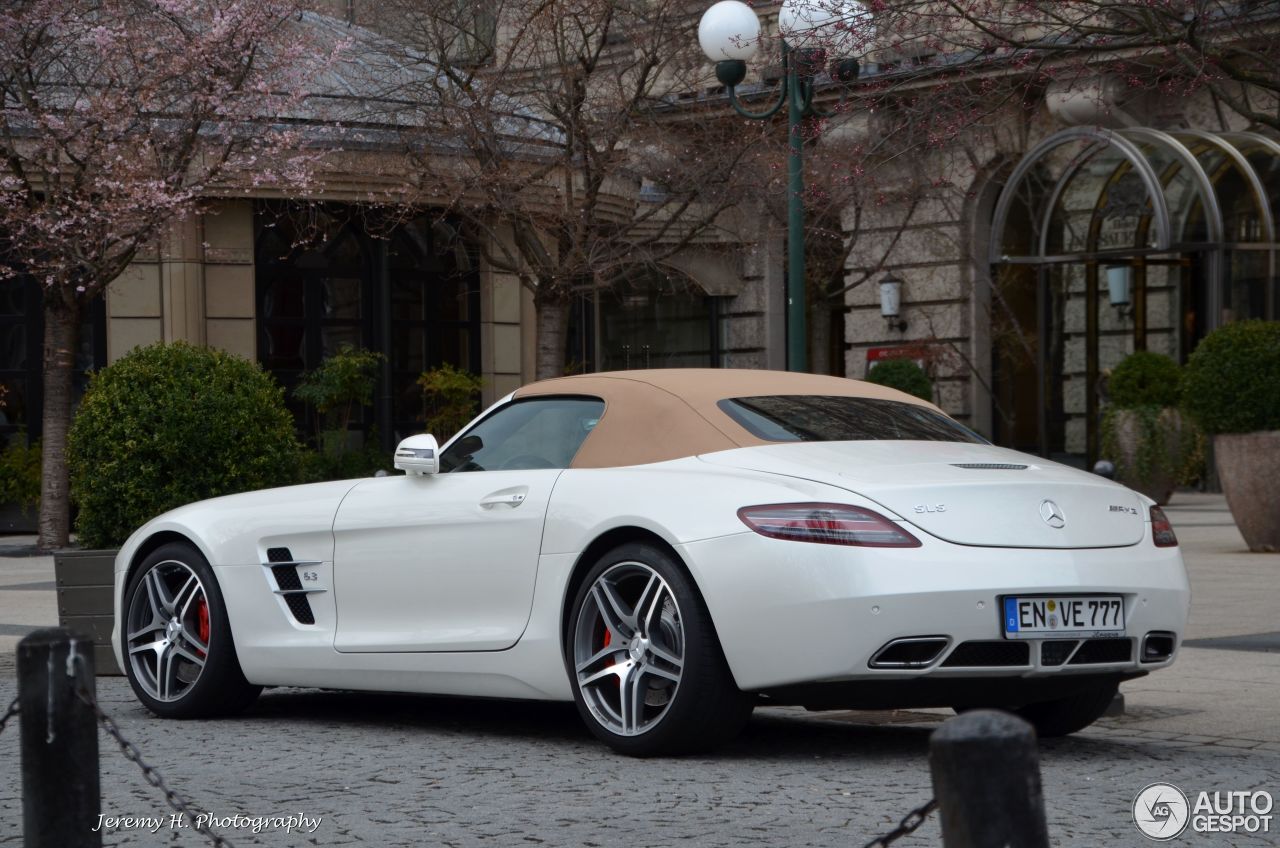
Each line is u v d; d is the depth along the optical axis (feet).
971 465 25.02
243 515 30.86
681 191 80.28
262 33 77.66
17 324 92.22
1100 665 24.11
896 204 116.78
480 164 77.20
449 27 82.58
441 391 96.89
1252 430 65.10
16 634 44.21
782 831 19.95
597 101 77.82
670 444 26.14
